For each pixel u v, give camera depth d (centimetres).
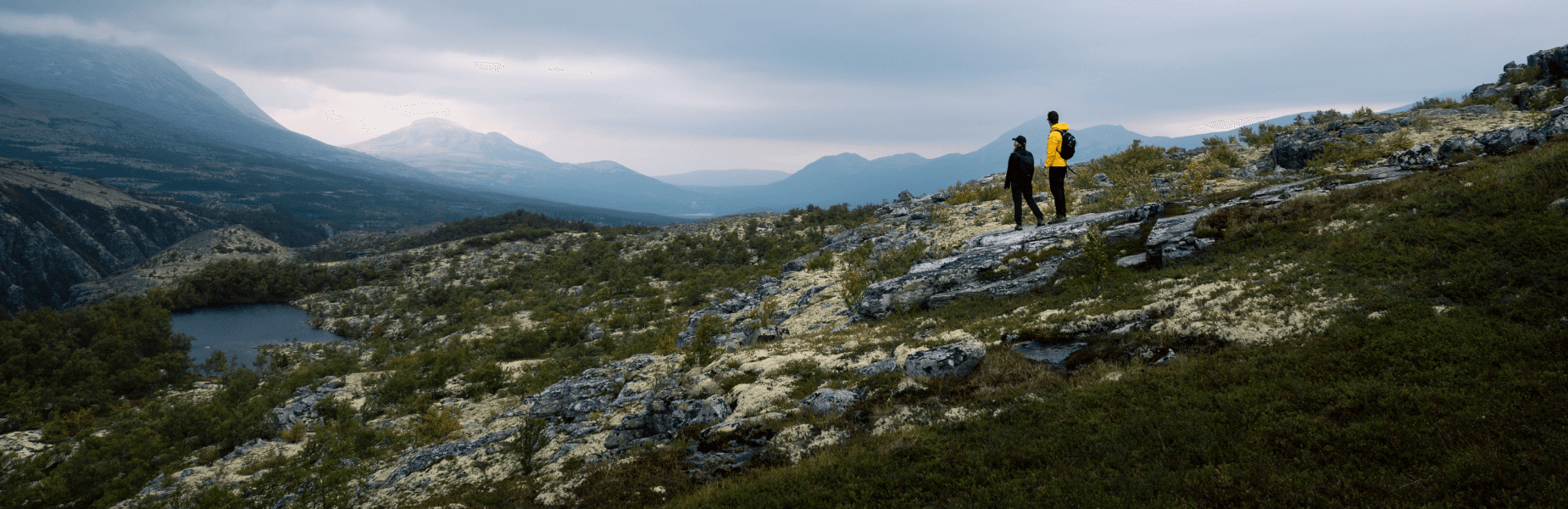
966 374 1356
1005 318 1722
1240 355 1088
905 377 1409
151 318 11606
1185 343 1228
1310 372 966
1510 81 3716
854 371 1603
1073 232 2275
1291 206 1845
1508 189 1388
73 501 3625
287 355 10544
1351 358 973
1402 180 1828
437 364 5331
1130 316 1420
